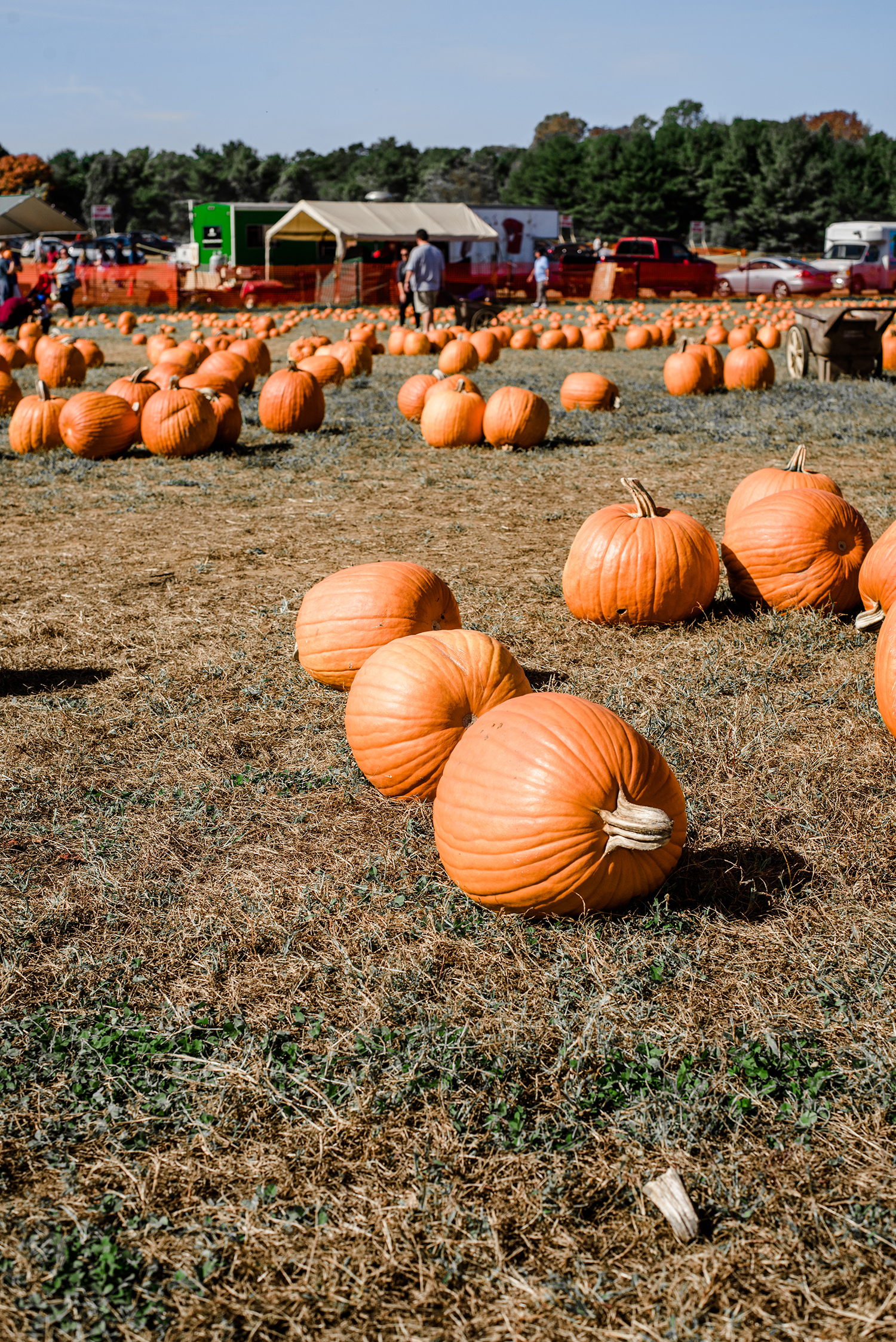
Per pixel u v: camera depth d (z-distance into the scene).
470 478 9.94
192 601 6.39
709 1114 2.57
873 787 4.02
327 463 10.61
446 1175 2.45
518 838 3.07
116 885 3.52
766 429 12.04
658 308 35.41
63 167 126.06
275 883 3.54
